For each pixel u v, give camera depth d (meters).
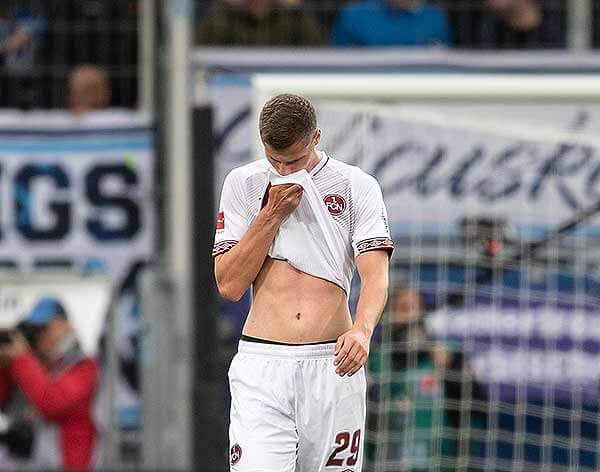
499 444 28.59
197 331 28.61
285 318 19.44
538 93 28.41
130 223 30.67
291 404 19.38
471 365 28.55
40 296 29.95
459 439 28.42
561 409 28.67
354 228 19.39
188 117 29.55
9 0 31.73
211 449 28.58
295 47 31.67
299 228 19.41
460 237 28.78
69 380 29.64
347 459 19.70
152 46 30.75
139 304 29.98
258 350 19.50
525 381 28.70
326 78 28.25
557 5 32.59
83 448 29.75
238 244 19.17
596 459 28.75
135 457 30.19
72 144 30.80
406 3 32.31
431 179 28.72
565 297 28.70
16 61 31.47
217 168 29.95
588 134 29.48
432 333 28.56
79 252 30.77
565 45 32.50
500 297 28.73
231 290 19.31
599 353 28.67
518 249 28.77
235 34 31.64
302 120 18.59
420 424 28.33
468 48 32.62
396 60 30.61
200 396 28.62
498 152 28.77
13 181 30.83
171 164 29.66
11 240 30.81
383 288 18.92
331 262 19.44
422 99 28.53
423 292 28.70
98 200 30.72
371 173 28.56
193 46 30.58
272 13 31.77
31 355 29.75
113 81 31.30
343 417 19.52
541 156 28.73
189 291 29.53
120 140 30.67
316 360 19.39
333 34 32.62
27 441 29.81
